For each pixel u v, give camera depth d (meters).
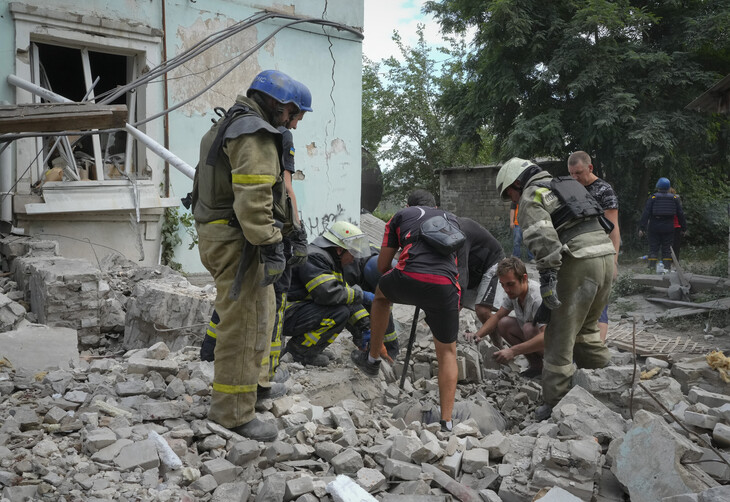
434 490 2.86
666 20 18.53
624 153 17.25
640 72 17.61
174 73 8.05
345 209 9.82
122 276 6.59
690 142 18.02
